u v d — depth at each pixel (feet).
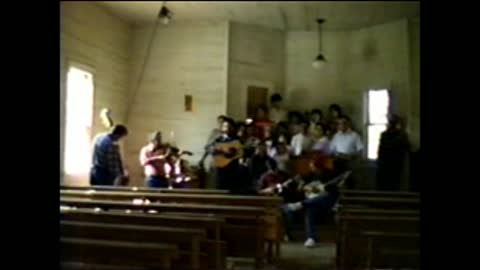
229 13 33.65
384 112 34.37
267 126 33.17
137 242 10.37
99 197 19.77
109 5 31.89
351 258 14.24
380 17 33.37
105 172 24.75
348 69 35.99
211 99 35.12
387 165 30.66
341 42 36.22
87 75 30.50
